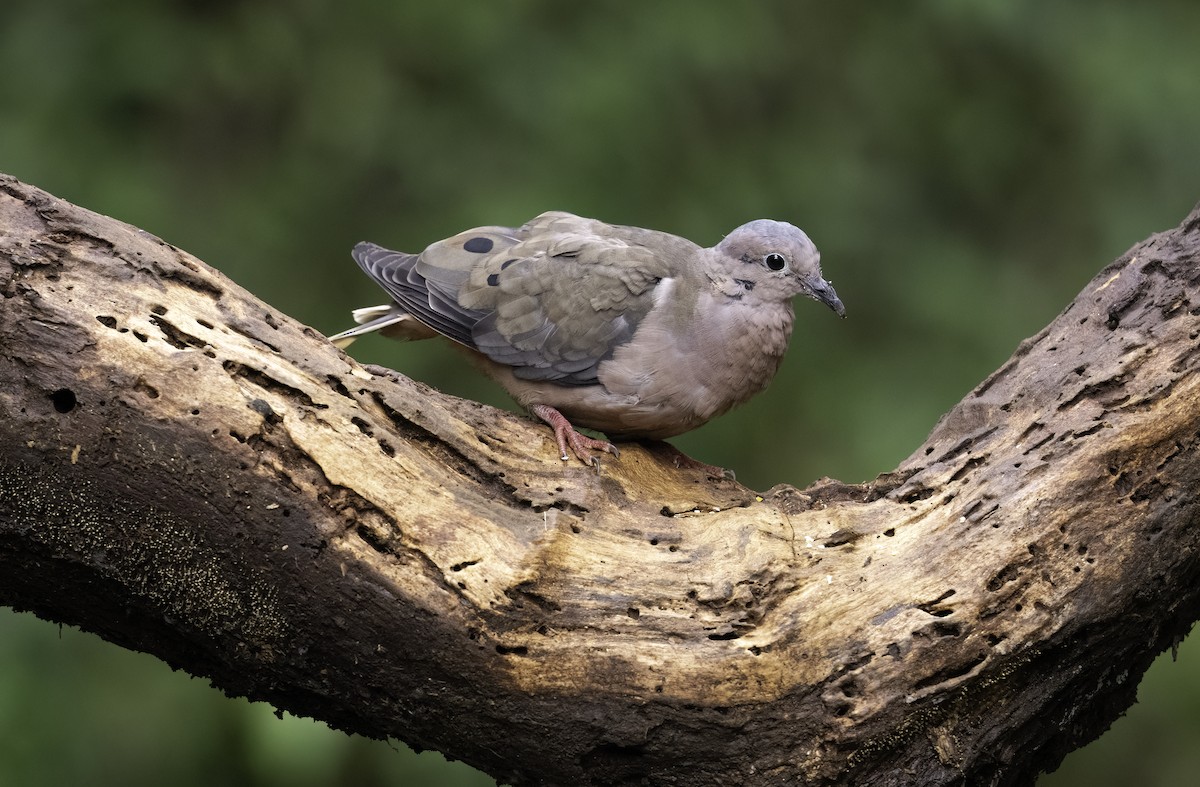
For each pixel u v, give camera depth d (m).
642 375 10.21
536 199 16.36
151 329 7.79
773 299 10.55
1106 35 18.34
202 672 8.34
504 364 10.46
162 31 16.64
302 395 8.04
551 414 10.13
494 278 10.52
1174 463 8.23
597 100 16.94
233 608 7.81
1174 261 8.89
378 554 7.87
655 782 8.11
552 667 7.91
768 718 7.95
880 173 18.27
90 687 13.91
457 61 17.25
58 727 13.55
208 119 17.02
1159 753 15.45
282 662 7.98
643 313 10.28
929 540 8.31
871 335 17.62
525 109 17.08
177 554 7.69
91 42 16.48
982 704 8.05
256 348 8.11
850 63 18.48
